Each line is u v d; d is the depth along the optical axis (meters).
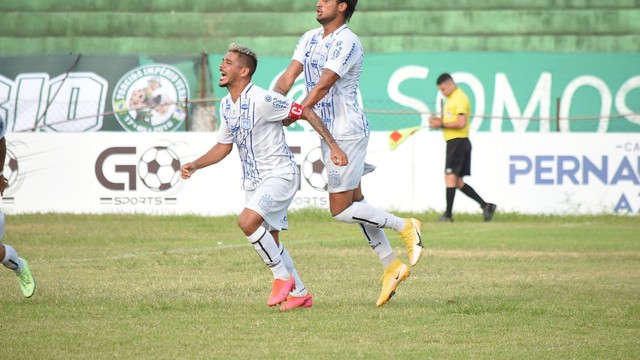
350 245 36.78
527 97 61.75
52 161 49.94
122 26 67.31
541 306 22.70
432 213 50.19
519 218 49.53
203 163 22.17
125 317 20.86
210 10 67.31
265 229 21.47
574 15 67.31
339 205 22.69
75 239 38.69
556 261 32.44
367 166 23.75
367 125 22.92
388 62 61.44
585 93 61.97
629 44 67.31
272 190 21.55
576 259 33.06
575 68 62.03
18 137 49.97
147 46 67.25
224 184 49.75
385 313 21.66
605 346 18.45
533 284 26.83
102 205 50.03
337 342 18.55
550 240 39.38
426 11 67.31
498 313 21.81
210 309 22.00
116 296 23.84
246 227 21.27
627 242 38.88
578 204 50.44
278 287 21.72
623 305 23.02
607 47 67.31
